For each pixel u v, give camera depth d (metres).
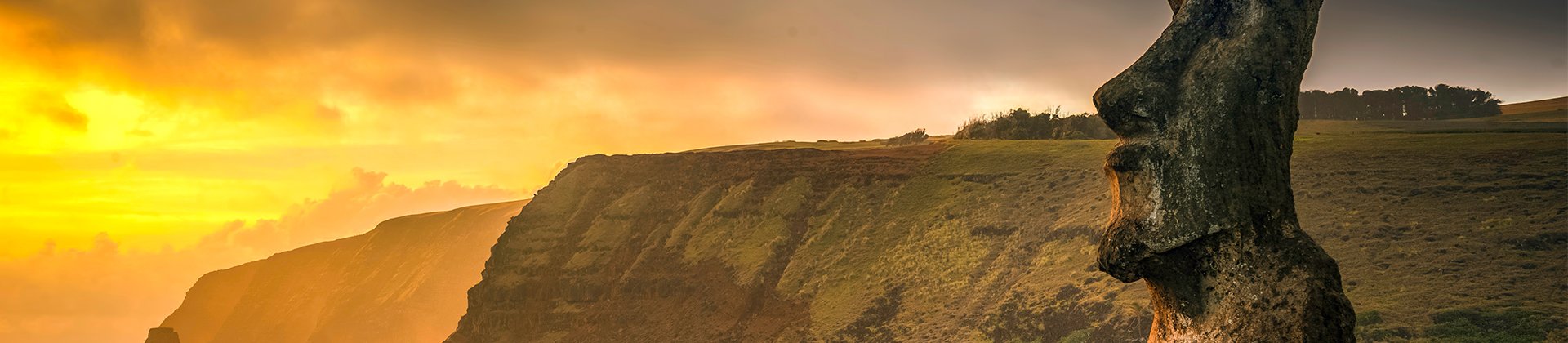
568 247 116.19
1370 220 74.31
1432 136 95.50
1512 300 58.78
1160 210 10.21
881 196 105.50
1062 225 84.81
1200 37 10.58
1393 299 61.94
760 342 89.94
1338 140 96.31
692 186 119.81
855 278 92.44
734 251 104.81
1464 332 56.38
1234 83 10.16
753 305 96.19
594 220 120.19
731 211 111.38
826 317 88.19
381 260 192.88
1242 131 10.14
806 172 112.94
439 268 174.50
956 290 83.62
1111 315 65.81
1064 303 71.38
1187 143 10.17
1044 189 95.00
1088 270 74.69
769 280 98.62
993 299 79.56
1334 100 140.50
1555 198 71.56
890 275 90.25
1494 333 55.66
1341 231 73.44
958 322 78.12
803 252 100.81
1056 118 127.81
